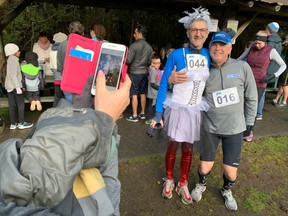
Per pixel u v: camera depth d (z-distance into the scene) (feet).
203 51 7.98
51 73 20.30
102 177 2.48
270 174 11.98
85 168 2.15
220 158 12.86
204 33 7.55
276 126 17.72
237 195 10.41
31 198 1.81
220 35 7.52
